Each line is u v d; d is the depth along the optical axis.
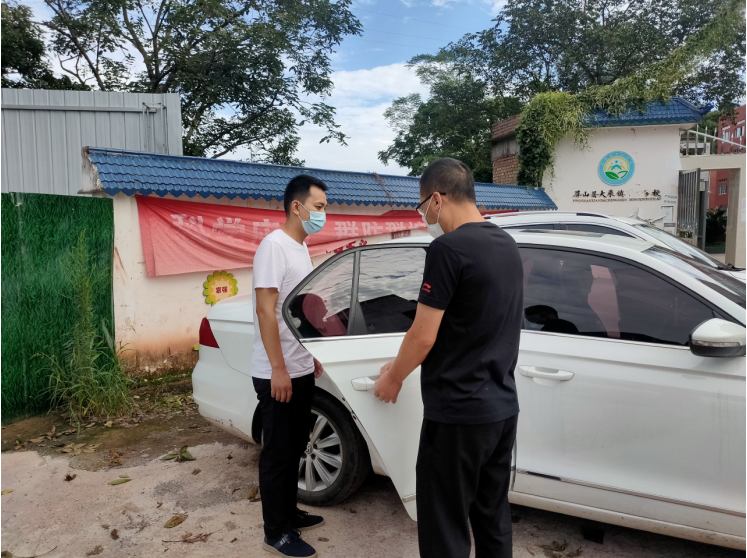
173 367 5.59
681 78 12.12
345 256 2.79
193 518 2.90
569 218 5.54
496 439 1.75
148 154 5.55
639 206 12.62
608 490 2.33
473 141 19.70
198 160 5.89
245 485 3.28
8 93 7.97
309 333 2.50
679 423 2.20
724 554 2.53
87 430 4.19
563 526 2.80
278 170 6.64
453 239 1.69
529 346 2.50
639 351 2.32
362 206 7.71
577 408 2.37
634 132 12.48
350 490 2.88
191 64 13.94
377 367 2.46
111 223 5.03
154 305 5.43
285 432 2.45
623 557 2.52
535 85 18.45
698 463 2.18
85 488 3.24
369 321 2.65
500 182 16.02
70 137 8.16
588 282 2.56
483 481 1.87
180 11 13.70
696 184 11.92
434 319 1.67
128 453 3.77
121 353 5.20
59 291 4.50
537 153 12.45
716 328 2.03
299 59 16.00
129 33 14.66
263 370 2.44
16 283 4.23
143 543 2.67
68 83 14.09
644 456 2.27
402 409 2.30
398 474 2.29
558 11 17.17
